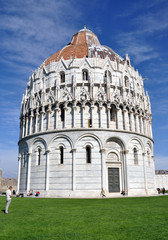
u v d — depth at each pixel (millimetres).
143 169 54469
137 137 55250
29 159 55094
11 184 92375
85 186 47844
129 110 55875
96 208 25891
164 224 16844
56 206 28812
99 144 50219
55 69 59062
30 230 15367
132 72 62344
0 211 24188
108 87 54188
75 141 50344
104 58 61562
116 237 13656
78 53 62531
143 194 51562
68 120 52844
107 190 48438
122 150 52406
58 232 14836
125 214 21203
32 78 63875
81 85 54906
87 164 49094
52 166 50969
